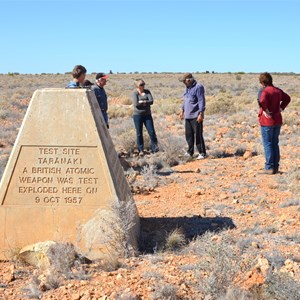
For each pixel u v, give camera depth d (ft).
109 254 20.48
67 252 19.89
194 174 39.32
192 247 21.84
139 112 47.60
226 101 97.45
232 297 16.01
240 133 61.46
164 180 36.76
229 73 447.42
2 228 21.39
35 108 21.47
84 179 21.26
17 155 21.42
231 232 24.26
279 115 37.22
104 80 36.32
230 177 37.47
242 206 29.17
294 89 178.70
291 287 16.20
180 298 16.55
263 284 16.81
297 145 51.47
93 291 17.28
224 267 17.33
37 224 21.31
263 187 33.81
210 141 56.34
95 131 21.31
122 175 24.17
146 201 31.14
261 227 24.89
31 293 17.57
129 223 20.95
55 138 21.31
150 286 17.38
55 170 21.34
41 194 21.38
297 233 23.59
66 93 21.47
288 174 36.37
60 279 18.42
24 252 20.51
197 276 17.60
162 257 20.70
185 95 45.78
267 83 36.96
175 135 61.62
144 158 44.83
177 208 29.22
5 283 18.84
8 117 89.76
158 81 277.03
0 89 185.98
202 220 26.48
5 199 21.44
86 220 21.16
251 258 19.40
